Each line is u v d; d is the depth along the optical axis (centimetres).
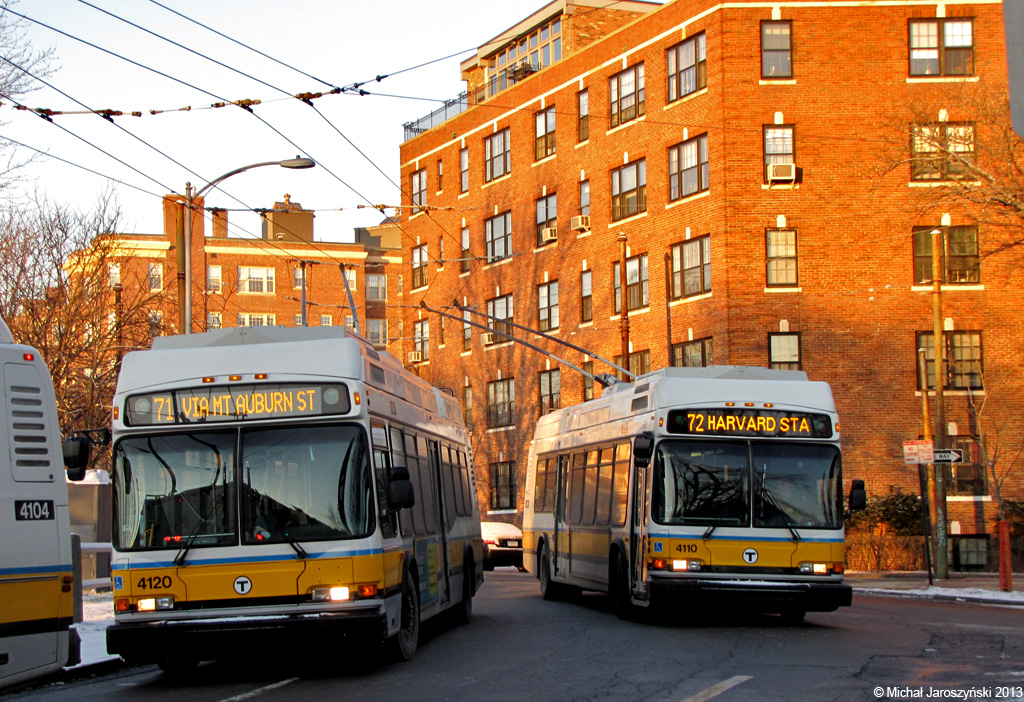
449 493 1748
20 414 1095
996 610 2072
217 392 1213
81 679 1320
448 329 5338
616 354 4322
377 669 1263
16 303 3097
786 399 1731
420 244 5572
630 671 1184
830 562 1673
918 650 1359
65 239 3219
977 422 3638
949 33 3803
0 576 1035
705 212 3875
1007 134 2802
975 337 3734
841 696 1002
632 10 5297
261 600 1162
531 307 4809
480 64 5872
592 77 4478
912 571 3331
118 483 1202
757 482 1694
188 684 1218
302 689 1122
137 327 3366
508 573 3944
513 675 1173
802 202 3772
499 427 5006
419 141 5562
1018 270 3706
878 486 3678
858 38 3803
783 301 3741
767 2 3819
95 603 2209
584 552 2114
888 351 3728
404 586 1327
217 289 7569
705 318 3862
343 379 1212
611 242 4356
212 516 1182
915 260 3750
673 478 1695
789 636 1540
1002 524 2441
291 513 1180
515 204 4912
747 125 3797
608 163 4388
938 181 3744
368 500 1191
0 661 1027
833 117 3794
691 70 3991
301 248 7894
